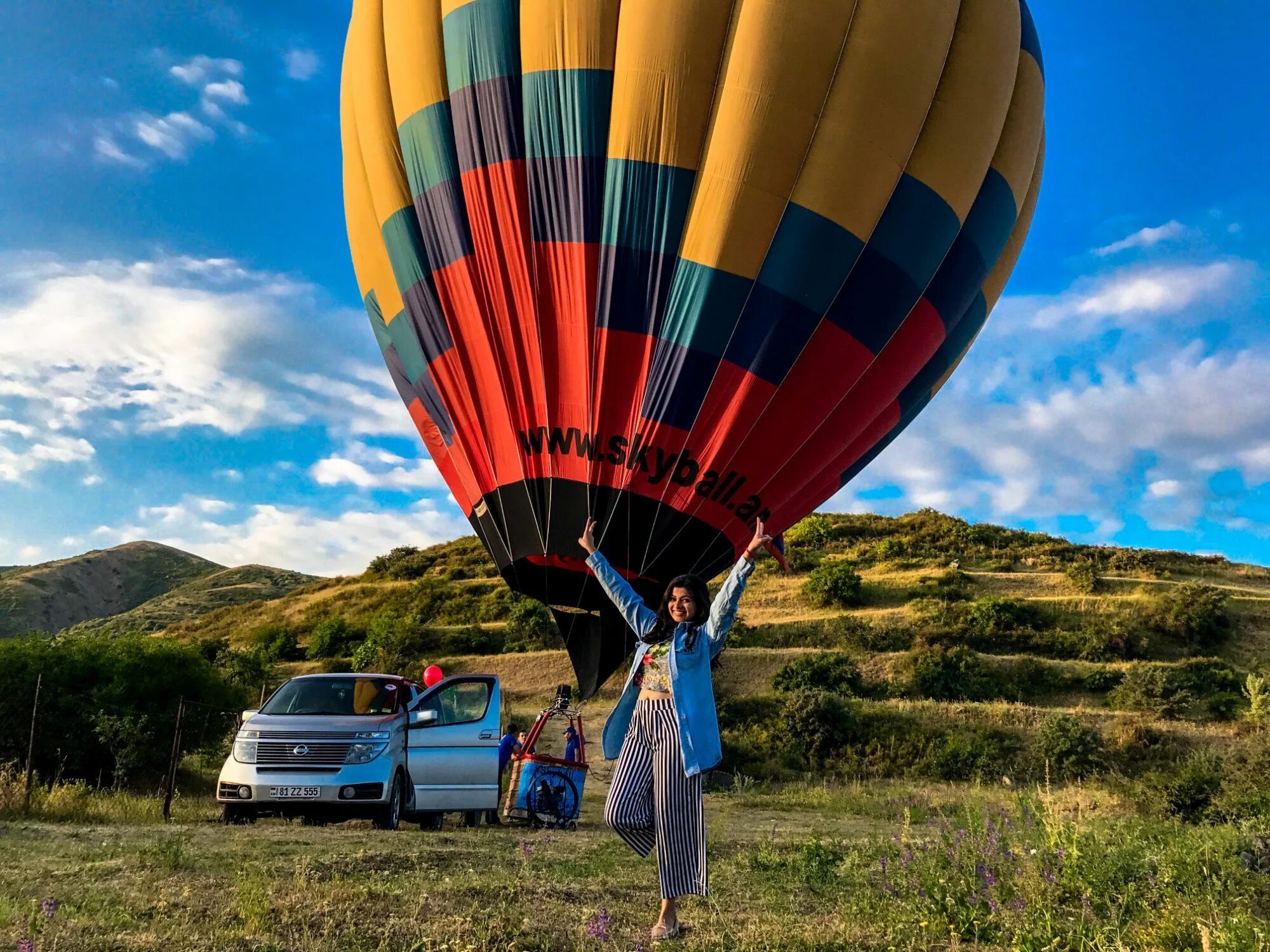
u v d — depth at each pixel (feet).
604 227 35.12
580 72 35.47
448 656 150.61
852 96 34.65
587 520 34.83
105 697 51.96
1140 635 145.18
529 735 39.34
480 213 36.88
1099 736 97.96
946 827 28.19
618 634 36.76
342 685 36.27
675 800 14.43
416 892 17.54
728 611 14.66
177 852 20.31
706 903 18.44
